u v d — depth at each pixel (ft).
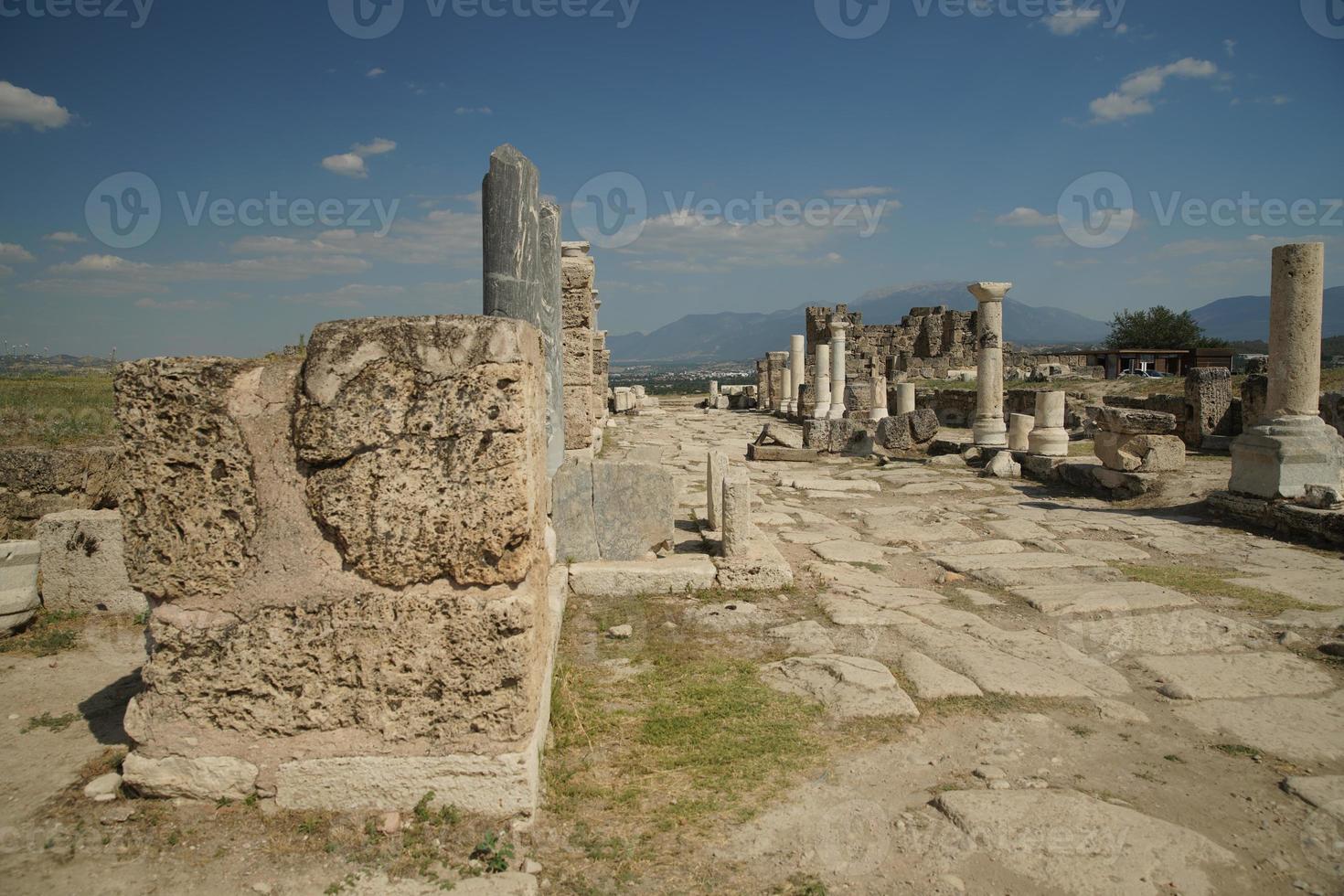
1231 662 18.60
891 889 10.38
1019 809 12.04
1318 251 32.81
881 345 145.59
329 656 11.54
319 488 11.45
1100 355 124.16
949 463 56.08
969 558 29.09
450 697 11.57
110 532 21.76
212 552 11.59
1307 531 30.68
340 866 10.63
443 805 11.59
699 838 11.41
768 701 16.02
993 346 57.88
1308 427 33.01
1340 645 18.90
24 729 14.62
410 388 11.42
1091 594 23.71
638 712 15.47
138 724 11.68
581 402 50.34
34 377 65.05
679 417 115.65
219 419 11.50
